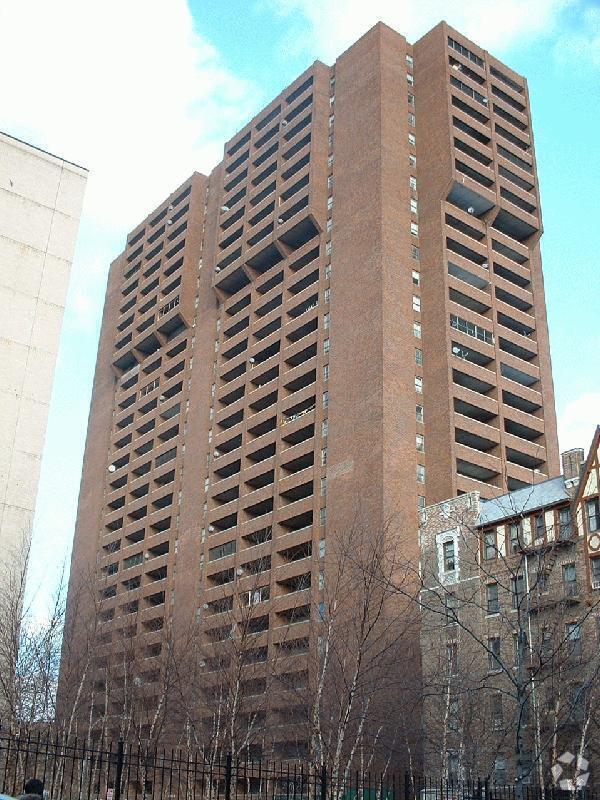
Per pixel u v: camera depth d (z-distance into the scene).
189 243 127.75
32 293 54.28
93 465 134.12
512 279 103.50
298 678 70.25
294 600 81.50
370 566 53.00
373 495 81.06
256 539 87.06
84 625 72.88
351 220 99.19
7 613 48.44
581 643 45.94
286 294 105.25
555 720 39.53
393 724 55.31
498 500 61.69
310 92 113.50
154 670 76.38
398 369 87.81
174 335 128.75
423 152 102.62
